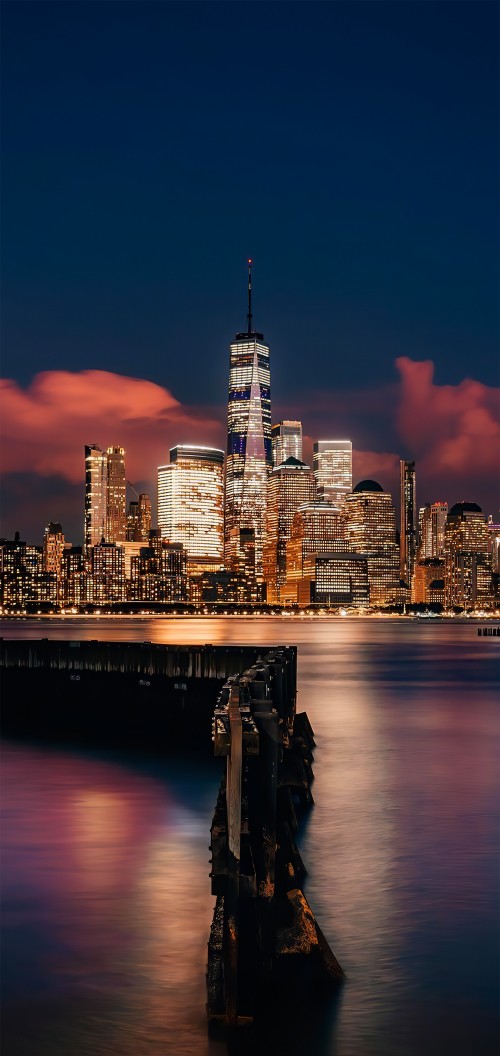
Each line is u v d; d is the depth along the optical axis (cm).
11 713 5731
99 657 5650
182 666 5116
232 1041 1340
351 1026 1380
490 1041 1338
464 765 3669
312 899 1945
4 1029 1373
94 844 2391
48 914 1839
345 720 5325
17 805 2908
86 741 4650
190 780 3400
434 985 1518
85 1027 1377
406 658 13262
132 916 1828
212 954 1524
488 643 19988
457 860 2241
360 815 2745
